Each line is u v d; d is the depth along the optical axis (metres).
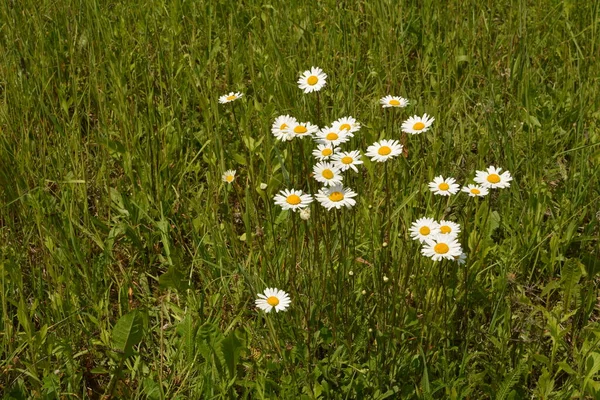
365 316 1.18
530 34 1.91
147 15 1.94
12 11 1.93
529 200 1.37
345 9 2.01
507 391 1.05
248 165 1.52
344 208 1.26
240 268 1.14
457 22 1.90
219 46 1.87
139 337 1.12
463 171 1.49
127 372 1.19
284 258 1.30
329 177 1.13
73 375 1.14
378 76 1.72
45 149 1.57
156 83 1.79
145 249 1.43
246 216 1.28
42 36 1.84
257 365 1.14
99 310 1.22
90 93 1.74
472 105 1.74
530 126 1.54
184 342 1.16
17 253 1.35
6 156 1.48
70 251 1.35
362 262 1.27
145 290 1.34
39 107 1.64
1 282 1.24
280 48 1.90
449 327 1.17
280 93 1.71
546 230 1.35
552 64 1.87
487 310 1.24
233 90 1.79
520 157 1.56
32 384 1.12
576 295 1.25
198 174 1.60
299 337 1.17
